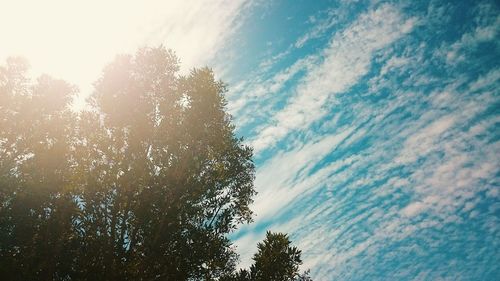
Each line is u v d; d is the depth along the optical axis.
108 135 16.53
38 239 15.54
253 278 20.97
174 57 18.34
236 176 18.41
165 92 17.75
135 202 15.81
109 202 15.92
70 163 16.80
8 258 14.91
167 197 15.82
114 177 15.67
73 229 15.91
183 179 16.17
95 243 15.09
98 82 17.48
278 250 22.27
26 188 15.76
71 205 15.86
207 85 17.42
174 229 15.70
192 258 15.78
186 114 17.20
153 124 17.27
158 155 16.66
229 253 17.91
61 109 17.62
